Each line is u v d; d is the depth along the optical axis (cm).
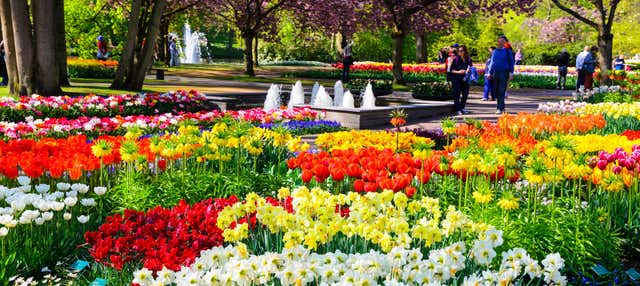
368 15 3491
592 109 1369
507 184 687
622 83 2367
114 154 656
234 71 4012
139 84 2131
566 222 550
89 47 3512
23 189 560
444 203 598
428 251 462
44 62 1672
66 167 616
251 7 3672
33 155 641
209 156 678
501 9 3331
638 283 512
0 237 490
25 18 1641
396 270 363
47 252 503
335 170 589
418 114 1764
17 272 479
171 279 358
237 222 495
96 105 1474
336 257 366
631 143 751
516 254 386
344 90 2405
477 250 396
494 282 378
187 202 641
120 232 489
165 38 4469
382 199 475
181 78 3061
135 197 629
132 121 1226
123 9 3253
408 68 4097
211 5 3772
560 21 6366
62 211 577
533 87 3406
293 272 344
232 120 773
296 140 720
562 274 511
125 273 447
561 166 632
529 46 5856
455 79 1862
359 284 328
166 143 668
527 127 1026
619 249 563
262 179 707
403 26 3053
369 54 5378
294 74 3722
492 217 534
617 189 589
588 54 2609
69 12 3297
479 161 568
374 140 841
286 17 4544
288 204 537
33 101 1384
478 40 5469
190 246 453
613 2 2738
